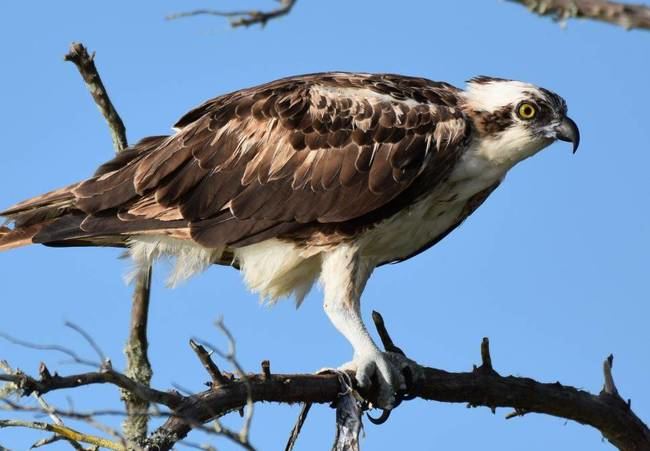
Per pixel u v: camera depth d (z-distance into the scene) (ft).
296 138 41.34
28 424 28.19
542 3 21.34
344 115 41.45
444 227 43.60
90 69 39.88
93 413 24.98
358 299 41.32
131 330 38.17
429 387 36.88
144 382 37.86
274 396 32.76
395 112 41.45
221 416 30.45
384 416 37.42
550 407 37.19
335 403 34.65
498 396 36.68
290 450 34.12
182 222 41.04
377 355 37.45
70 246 42.63
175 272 42.22
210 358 30.25
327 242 40.98
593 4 21.01
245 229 41.01
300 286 42.22
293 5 24.17
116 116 41.39
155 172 41.32
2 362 27.09
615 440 38.75
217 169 41.47
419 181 41.22
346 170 40.93
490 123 42.01
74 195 41.42
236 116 42.01
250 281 42.06
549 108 41.98
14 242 41.09
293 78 43.29
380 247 42.27
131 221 40.88
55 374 25.79
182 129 42.42
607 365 38.58
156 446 28.19
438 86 43.60
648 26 20.76
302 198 40.98
